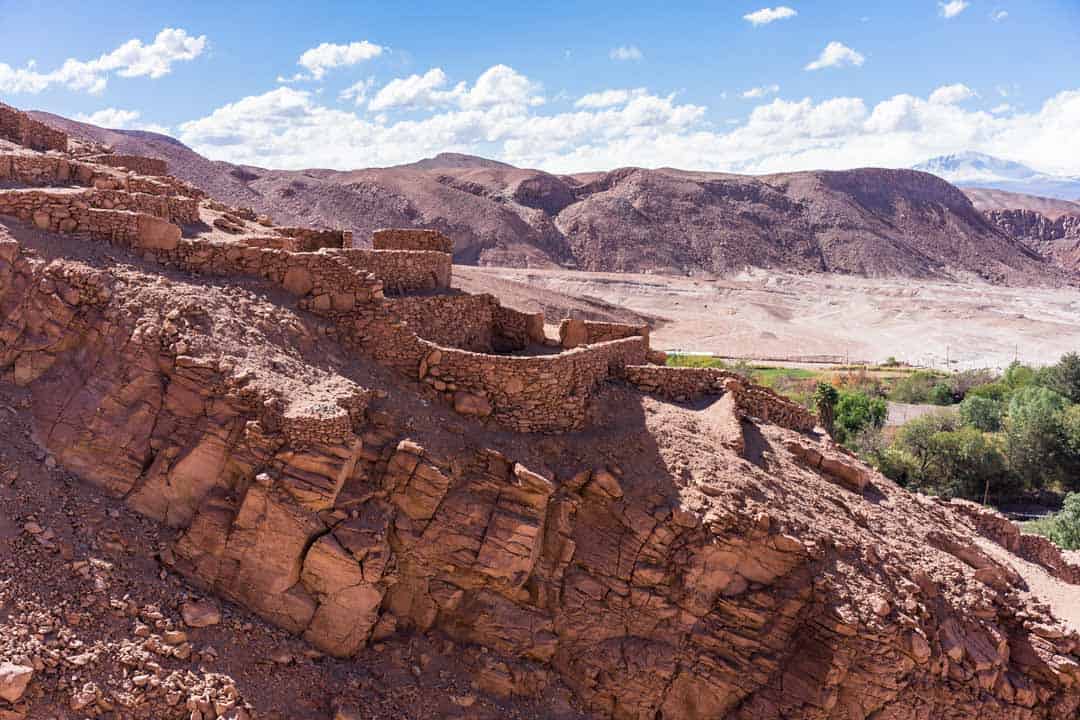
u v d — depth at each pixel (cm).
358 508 1560
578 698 1638
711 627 1712
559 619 1680
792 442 2209
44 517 1391
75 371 1580
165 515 1500
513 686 1579
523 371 1889
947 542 2111
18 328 1595
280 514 1474
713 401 2247
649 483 1817
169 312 1614
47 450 1499
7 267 1617
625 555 1738
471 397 1842
